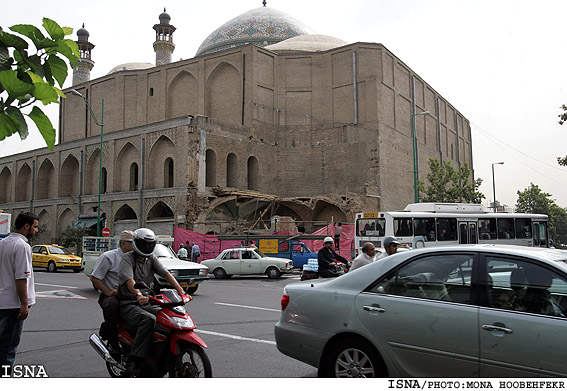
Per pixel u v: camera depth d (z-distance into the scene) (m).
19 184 46.75
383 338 4.60
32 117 2.70
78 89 50.78
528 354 3.90
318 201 37.75
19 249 5.22
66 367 6.46
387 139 39.91
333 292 5.10
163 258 15.01
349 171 39.47
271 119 41.41
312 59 42.53
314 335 5.07
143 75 46.59
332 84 41.75
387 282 4.86
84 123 49.72
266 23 52.59
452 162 55.72
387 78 41.69
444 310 4.36
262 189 39.31
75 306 11.69
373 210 37.00
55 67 2.83
